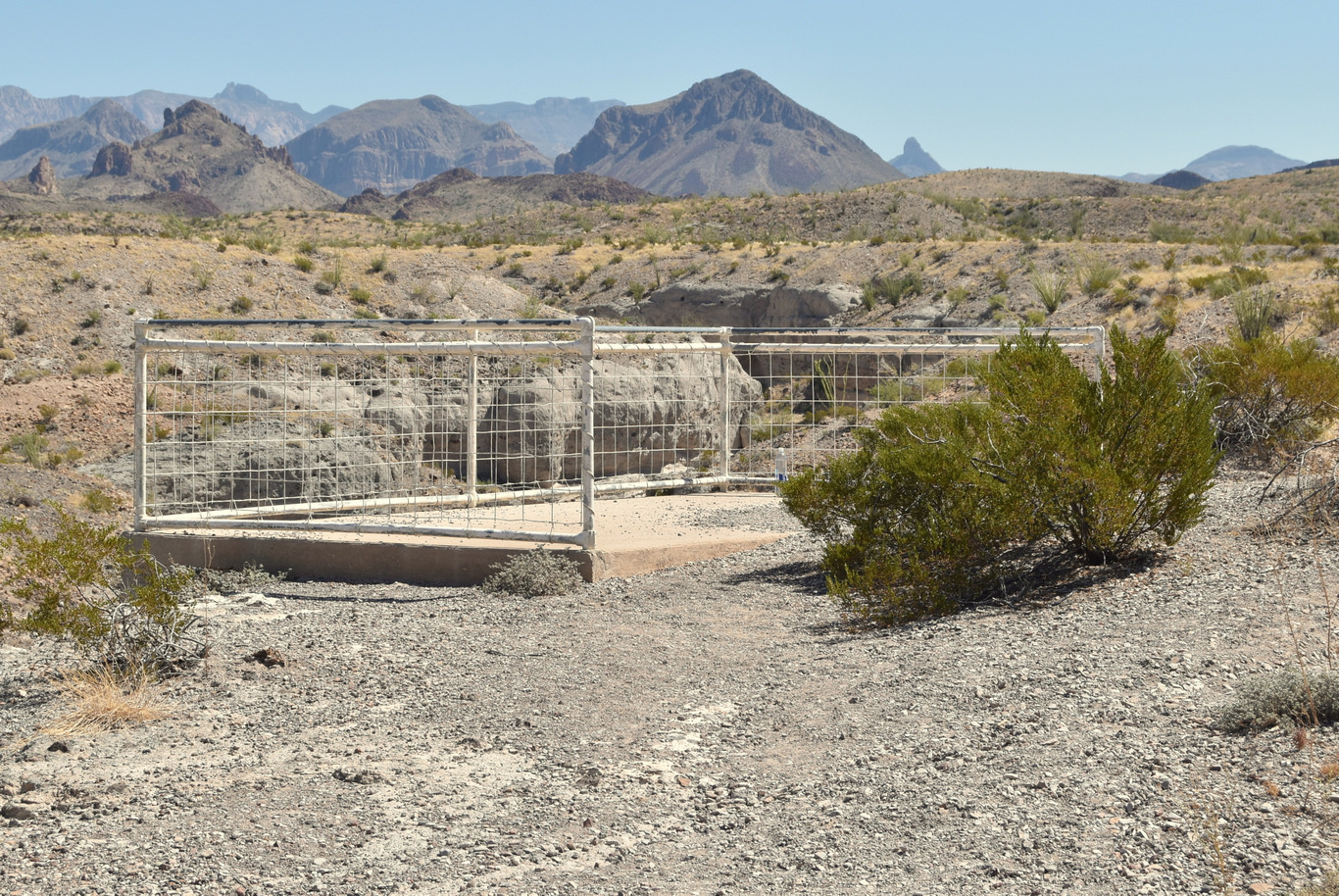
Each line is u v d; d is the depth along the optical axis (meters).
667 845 4.32
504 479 27.19
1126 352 8.12
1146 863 3.67
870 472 9.37
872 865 3.96
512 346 10.59
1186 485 7.63
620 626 8.40
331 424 27.08
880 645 7.09
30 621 7.14
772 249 62.59
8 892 4.03
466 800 4.92
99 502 24.83
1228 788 4.11
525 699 6.55
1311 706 4.51
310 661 7.57
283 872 4.17
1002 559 8.53
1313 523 7.68
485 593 9.98
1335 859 3.48
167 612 7.37
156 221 96.69
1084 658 5.93
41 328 38.44
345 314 44.78
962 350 12.67
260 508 11.75
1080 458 7.62
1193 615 6.34
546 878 4.05
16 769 5.49
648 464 28.19
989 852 3.93
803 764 5.14
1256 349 13.89
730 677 6.79
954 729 5.27
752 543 11.09
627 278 62.69
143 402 11.45
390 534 11.05
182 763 5.55
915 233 83.44
